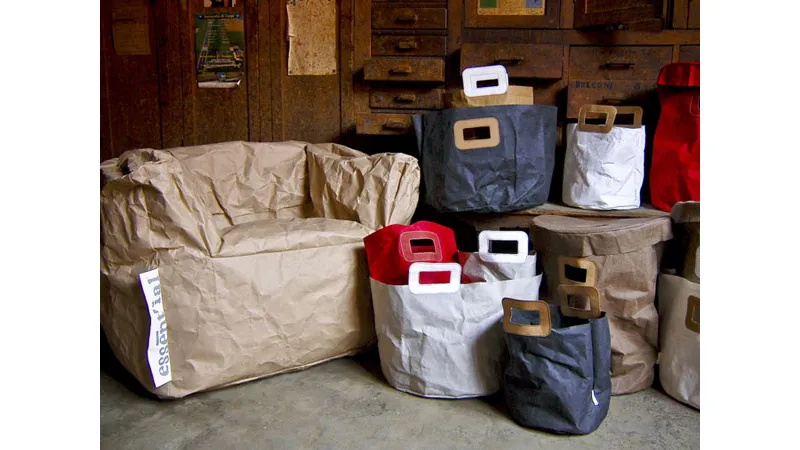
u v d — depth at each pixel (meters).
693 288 1.99
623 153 2.61
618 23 2.80
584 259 2.06
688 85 2.53
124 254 1.98
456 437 1.86
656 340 2.12
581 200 2.68
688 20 2.79
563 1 2.91
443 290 2.02
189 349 2.01
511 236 2.08
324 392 2.13
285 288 2.14
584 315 2.00
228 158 2.61
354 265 2.30
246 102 3.21
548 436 1.87
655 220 2.11
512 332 1.87
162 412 2.00
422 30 3.03
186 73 3.23
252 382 2.20
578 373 1.83
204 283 2.00
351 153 2.69
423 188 2.69
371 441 1.84
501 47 2.91
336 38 3.11
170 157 2.01
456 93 2.64
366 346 2.41
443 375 2.05
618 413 1.99
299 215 2.74
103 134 3.32
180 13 3.19
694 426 1.92
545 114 2.59
